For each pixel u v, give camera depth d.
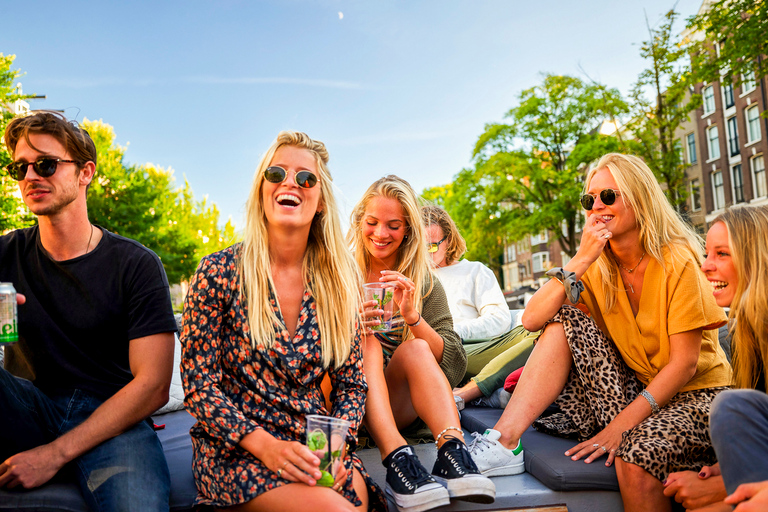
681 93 17.80
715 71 14.40
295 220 1.91
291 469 1.60
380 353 2.24
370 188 2.69
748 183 25.31
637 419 2.16
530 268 52.69
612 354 2.37
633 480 1.97
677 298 2.22
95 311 2.05
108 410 1.90
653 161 18.47
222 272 1.84
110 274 2.07
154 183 29.06
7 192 13.75
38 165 1.95
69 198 2.00
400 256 2.69
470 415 2.97
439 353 2.52
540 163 26.39
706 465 2.04
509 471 2.21
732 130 26.39
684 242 2.34
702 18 13.52
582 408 2.41
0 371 1.85
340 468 1.67
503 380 3.22
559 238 26.61
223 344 1.84
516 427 2.26
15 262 2.07
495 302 4.00
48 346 2.04
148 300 2.04
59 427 1.96
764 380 1.90
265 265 1.90
